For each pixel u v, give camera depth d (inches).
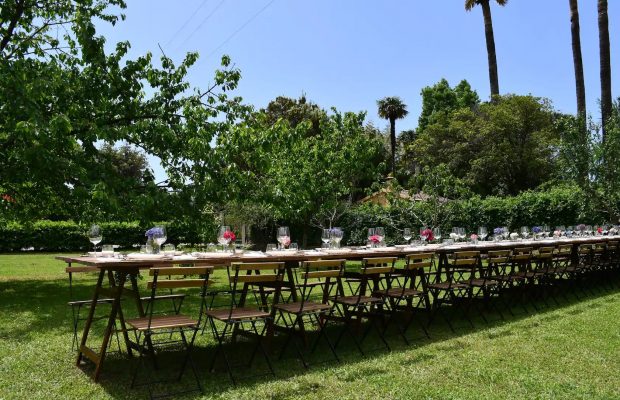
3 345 196.7
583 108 868.6
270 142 401.4
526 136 1167.0
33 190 384.8
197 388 148.9
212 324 165.9
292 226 816.3
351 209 767.1
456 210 614.9
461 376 157.0
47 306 290.7
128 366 170.9
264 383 153.8
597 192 543.8
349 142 574.2
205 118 394.0
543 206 626.2
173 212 364.5
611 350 185.8
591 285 376.2
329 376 160.2
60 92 358.9
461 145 1173.7
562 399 136.4
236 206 674.2
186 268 145.6
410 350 194.2
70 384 150.8
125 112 387.2
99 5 434.6
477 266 275.3
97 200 330.6
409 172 1647.4
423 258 216.7
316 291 352.2
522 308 288.8
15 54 388.8
